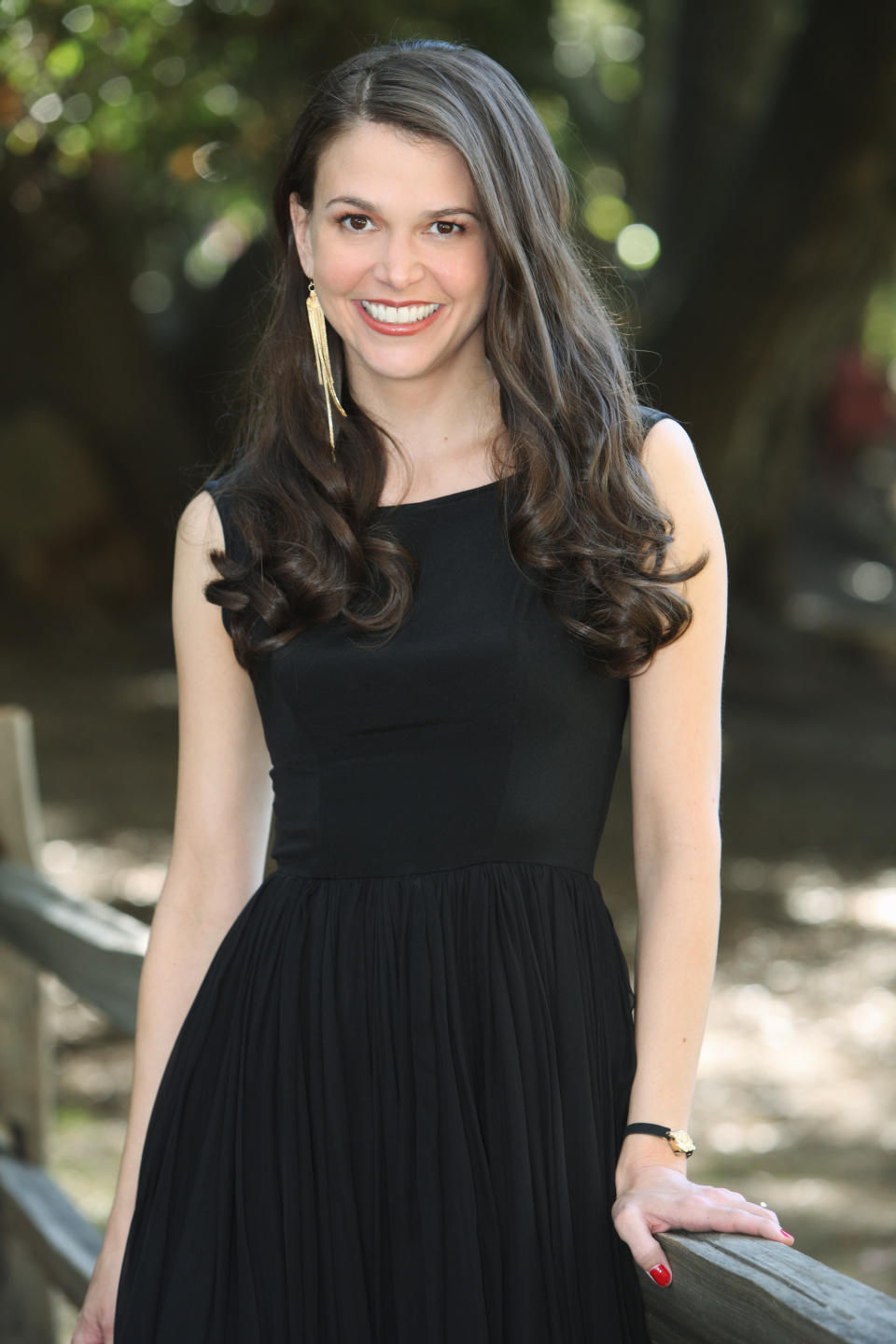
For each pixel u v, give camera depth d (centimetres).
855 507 3152
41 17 552
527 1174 246
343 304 270
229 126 773
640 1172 245
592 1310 244
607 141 2230
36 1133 496
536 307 261
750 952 1073
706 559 260
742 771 1574
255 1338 256
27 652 1861
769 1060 879
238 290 2077
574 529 255
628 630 252
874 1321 196
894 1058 884
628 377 270
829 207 1752
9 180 683
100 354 2028
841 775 1580
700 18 2106
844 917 1159
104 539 1995
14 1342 479
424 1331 248
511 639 257
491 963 255
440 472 275
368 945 261
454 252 264
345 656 264
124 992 379
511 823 260
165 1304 262
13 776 505
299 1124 259
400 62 263
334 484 272
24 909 464
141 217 1945
